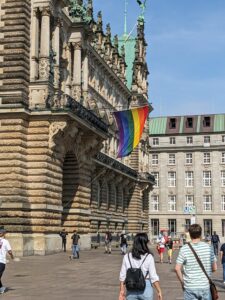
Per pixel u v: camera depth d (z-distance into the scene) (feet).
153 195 441.27
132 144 184.65
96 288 76.69
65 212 169.48
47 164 143.33
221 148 431.43
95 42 236.02
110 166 234.79
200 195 432.25
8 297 65.87
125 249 174.70
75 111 149.69
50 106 145.07
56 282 83.87
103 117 229.86
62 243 154.92
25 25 145.28
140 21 322.34
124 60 297.53
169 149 441.27
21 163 140.26
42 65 148.36
